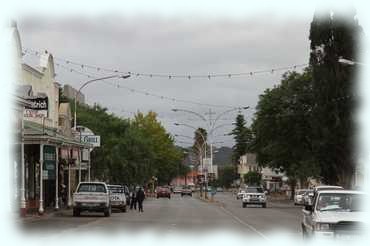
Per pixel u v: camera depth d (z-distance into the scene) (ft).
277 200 318.65
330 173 199.41
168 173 473.67
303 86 230.07
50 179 156.35
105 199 138.51
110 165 245.45
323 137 189.57
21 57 135.74
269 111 235.40
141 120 437.58
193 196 392.47
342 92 183.52
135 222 120.26
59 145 150.10
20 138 123.24
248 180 486.79
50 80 174.81
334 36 184.24
